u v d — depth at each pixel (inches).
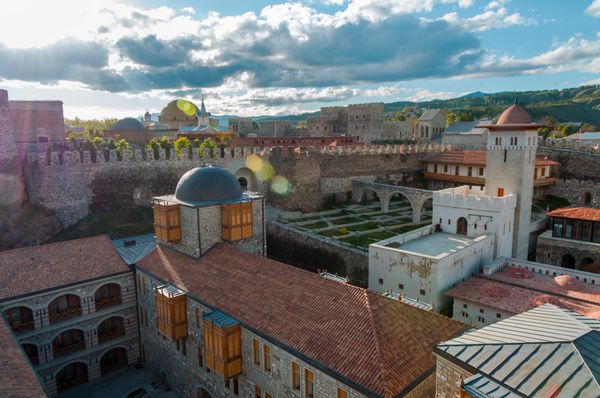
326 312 920.3
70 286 1347.2
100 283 1416.1
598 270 1736.0
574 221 1957.4
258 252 1487.5
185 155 2689.5
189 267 1309.1
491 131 2022.6
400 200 3410.4
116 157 2439.7
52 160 2162.9
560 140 3732.8
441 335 871.1
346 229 2444.6
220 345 1013.2
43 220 2118.6
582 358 507.8
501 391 500.1
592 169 3085.6
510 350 557.9
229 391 1102.4
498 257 1797.5
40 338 1311.5
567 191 2974.9
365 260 1862.7
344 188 3253.0
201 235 1342.3
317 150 3097.9
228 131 5216.5
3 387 709.9
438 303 1483.8
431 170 3447.3
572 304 1328.7
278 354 913.5
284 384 911.7
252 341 989.2
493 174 2041.1
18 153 2158.0
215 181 1414.9
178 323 1202.6
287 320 946.1
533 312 697.6
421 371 762.8
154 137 4394.7
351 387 738.2
